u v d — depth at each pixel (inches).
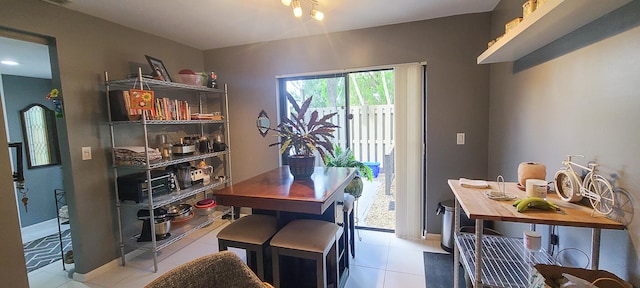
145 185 102.7
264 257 75.5
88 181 96.7
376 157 133.5
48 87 158.4
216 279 39.4
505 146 92.7
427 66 113.9
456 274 78.4
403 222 122.4
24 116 148.3
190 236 130.0
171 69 131.0
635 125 41.8
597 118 49.8
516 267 60.4
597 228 45.9
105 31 102.5
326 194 70.2
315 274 85.7
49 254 118.2
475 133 110.5
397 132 119.3
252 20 108.5
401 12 104.5
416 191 119.4
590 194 49.4
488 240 73.7
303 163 86.1
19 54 112.5
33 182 149.9
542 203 50.8
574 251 57.8
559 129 61.6
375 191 139.9
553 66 63.6
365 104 130.9
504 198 58.0
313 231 72.6
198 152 131.7
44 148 155.1
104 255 101.7
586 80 52.5
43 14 85.0
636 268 42.4
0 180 71.0
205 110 150.9
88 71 96.8
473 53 108.0
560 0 41.6
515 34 58.4
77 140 93.6
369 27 119.8
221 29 117.8
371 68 121.5
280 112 142.0
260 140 143.9
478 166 111.2
